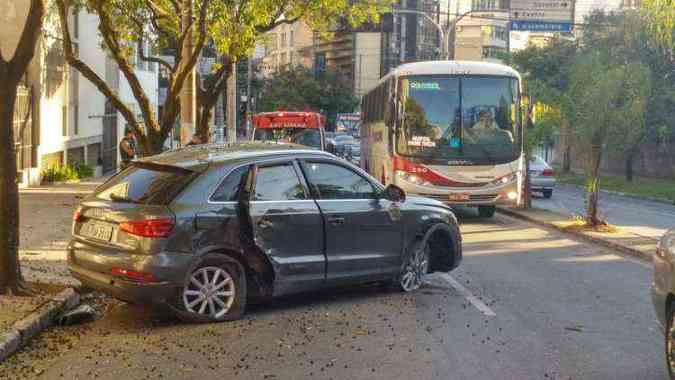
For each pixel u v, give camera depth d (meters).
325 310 9.23
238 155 8.80
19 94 21.95
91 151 31.89
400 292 10.30
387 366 7.10
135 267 7.93
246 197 8.59
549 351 7.68
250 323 8.54
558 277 11.80
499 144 18.45
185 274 8.10
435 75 18.50
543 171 28.78
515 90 18.58
